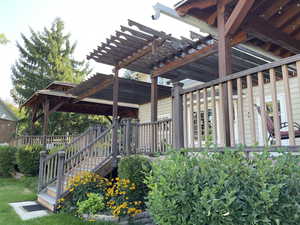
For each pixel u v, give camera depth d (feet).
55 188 18.39
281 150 6.29
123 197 13.98
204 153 6.48
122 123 19.48
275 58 16.98
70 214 14.33
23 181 27.58
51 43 71.77
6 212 15.19
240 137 8.24
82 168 19.71
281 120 21.21
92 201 13.69
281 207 4.90
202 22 12.89
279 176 5.18
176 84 10.73
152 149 17.02
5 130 57.93
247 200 4.99
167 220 5.75
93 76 24.40
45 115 35.91
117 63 22.77
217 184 5.39
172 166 6.05
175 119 10.50
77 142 20.93
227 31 11.00
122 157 17.22
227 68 10.87
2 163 32.91
